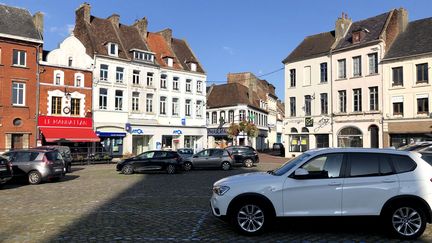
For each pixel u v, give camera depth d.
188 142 47.25
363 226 8.45
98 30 41.41
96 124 38.19
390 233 7.49
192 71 47.44
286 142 43.62
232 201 7.70
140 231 8.01
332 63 39.56
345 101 38.59
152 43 46.47
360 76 37.22
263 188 7.66
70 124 36.38
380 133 35.56
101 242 7.15
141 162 22.80
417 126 33.28
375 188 7.52
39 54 34.72
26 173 17.05
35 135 34.22
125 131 40.59
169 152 23.39
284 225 8.50
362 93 37.09
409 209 7.47
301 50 43.41
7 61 32.81
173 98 45.59
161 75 44.53
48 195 13.42
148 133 42.62
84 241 7.21
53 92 35.56
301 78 42.41
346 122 38.12
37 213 10.00
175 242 7.16
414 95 33.69
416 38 35.19
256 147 64.31
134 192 14.15
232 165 26.38
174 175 21.83
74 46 37.34
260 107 67.06
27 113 33.88
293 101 43.22
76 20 42.19
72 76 36.84
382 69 35.59
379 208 7.49
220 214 7.74
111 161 35.78
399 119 34.34
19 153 17.45
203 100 48.62
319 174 7.69
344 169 7.71
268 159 40.25
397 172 7.64
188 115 47.09
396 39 36.84
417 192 7.45
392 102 35.06
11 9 34.94
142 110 42.31
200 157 25.92
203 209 10.52
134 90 41.56
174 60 46.66
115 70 40.09
